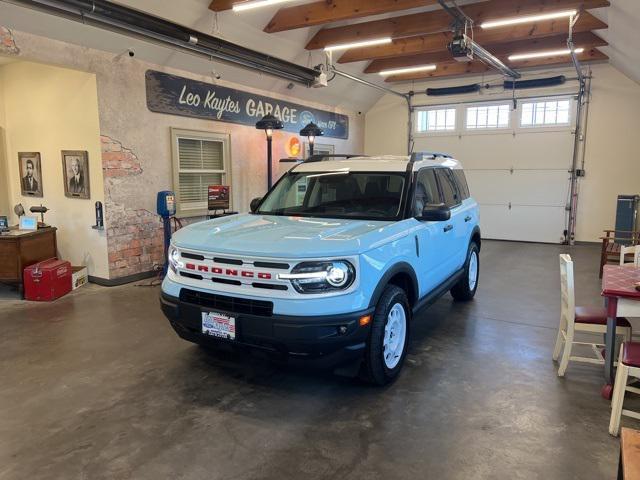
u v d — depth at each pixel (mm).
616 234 8773
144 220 6613
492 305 5289
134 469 2312
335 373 3219
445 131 11445
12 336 4223
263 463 2359
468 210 5172
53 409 2910
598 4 5801
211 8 6051
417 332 4348
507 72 9648
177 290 3174
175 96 6895
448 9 5977
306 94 9758
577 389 3191
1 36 4887
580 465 2346
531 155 10539
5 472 2289
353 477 2248
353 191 3961
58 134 6383
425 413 2859
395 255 3254
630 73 8914
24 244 5543
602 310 3527
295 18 6816
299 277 2754
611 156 9805
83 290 5969
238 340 2883
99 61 5840
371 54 9062
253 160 8594
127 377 3367
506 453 2445
